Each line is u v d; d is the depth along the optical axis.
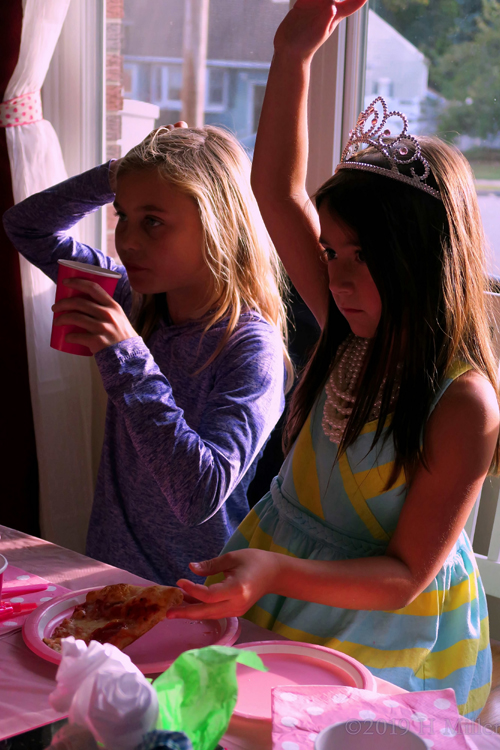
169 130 1.47
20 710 0.64
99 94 2.35
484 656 1.10
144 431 1.07
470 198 0.99
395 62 1.88
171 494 1.09
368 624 0.99
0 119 2.04
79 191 1.62
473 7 1.73
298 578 0.85
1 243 2.09
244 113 2.19
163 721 0.51
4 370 2.16
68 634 0.76
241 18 2.12
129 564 1.44
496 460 1.01
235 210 1.38
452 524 0.93
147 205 1.31
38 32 2.00
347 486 1.05
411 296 0.93
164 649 0.76
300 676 0.73
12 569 0.95
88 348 1.09
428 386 0.95
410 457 0.95
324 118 1.98
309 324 1.76
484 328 1.01
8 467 2.21
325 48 1.93
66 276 1.06
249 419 1.20
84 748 0.49
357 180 0.94
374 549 1.03
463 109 1.79
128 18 2.31
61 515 2.24
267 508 1.17
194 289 1.41
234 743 0.62
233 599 0.76
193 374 1.39
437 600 1.01
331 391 1.11
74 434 2.27
